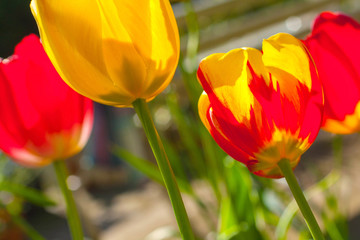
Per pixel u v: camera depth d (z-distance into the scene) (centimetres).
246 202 65
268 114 35
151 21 35
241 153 36
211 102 36
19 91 45
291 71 35
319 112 35
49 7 35
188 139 87
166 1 35
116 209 335
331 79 40
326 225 72
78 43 35
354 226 147
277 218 77
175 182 35
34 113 45
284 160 35
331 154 276
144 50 35
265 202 77
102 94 35
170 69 36
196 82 74
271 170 36
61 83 45
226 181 66
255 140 35
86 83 35
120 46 35
